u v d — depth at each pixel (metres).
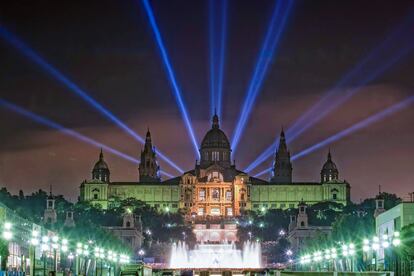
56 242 190.12
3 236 173.50
